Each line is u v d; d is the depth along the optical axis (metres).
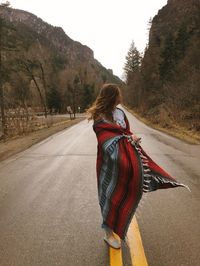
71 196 6.90
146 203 6.39
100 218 5.59
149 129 26.14
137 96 89.12
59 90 101.81
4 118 23.97
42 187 7.66
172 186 4.18
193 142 16.48
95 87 127.62
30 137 20.28
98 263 4.13
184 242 4.66
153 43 89.94
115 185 4.06
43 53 62.75
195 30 61.59
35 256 4.33
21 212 5.96
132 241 4.69
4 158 12.21
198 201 6.52
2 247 4.60
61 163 10.74
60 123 39.50
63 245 4.62
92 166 10.14
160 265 4.06
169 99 34.19
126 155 4.03
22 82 47.38
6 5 28.34
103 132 4.15
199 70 35.69
